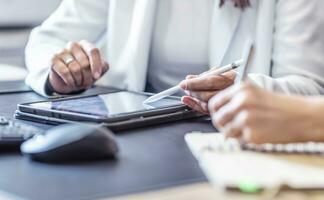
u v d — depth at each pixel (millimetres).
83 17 1577
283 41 1340
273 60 1359
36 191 662
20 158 802
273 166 709
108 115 962
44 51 1497
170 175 717
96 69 1296
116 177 708
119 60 1518
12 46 2279
